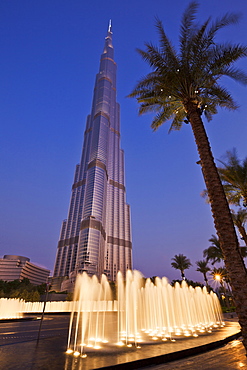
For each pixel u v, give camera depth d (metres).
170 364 7.95
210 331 15.87
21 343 10.03
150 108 15.85
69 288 105.88
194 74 12.06
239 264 7.71
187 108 12.02
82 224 147.88
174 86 12.41
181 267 57.34
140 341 11.34
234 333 14.64
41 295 69.19
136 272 25.00
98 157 180.12
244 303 7.16
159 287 25.12
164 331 15.91
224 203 8.87
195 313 25.97
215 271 53.22
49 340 10.95
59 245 174.12
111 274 163.62
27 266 152.00
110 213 193.12
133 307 23.20
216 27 11.85
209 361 8.35
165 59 12.31
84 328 16.61
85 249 134.12
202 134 10.88
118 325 19.34
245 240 26.78
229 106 14.09
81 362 7.12
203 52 12.05
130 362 7.25
